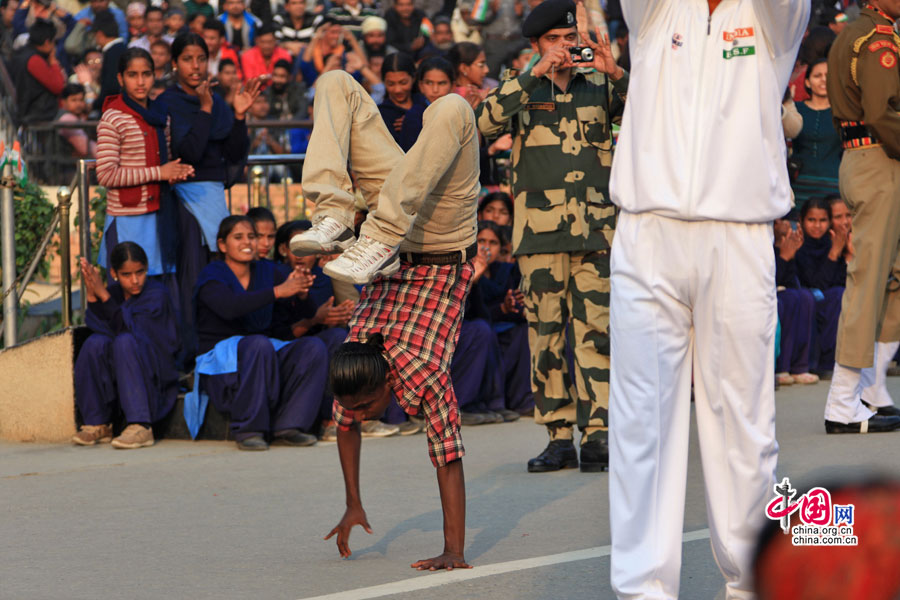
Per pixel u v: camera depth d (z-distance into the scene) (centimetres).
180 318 1471
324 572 742
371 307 760
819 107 1823
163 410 1386
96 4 2464
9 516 962
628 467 566
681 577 709
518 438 1359
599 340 1114
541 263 1114
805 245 1836
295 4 2481
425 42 2527
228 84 2317
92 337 1370
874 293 1217
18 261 1662
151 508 980
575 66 1074
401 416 1427
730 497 573
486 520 904
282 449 1316
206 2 2508
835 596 123
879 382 1288
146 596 689
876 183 1196
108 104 1442
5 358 1426
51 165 2319
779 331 1603
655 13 558
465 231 766
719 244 549
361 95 757
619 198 573
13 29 2419
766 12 541
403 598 666
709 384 569
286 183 1880
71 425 1396
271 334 1454
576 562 745
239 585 711
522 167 1126
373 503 980
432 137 691
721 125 548
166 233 1445
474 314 1533
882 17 1183
